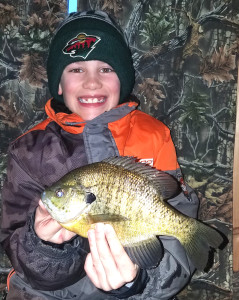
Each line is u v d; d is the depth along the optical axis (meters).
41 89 0.55
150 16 0.54
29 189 0.44
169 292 0.42
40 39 0.54
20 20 0.54
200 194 0.56
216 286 0.56
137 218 0.34
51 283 0.40
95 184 0.34
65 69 0.46
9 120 0.55
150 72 0.55
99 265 0.36
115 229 0.34
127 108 0.46
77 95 0.46
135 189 0.34
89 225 0.34
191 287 0.56
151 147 0.46
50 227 0.37
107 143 0.43
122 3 0.54
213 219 0.56
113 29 0.47
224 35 0.54
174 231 0.35
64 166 0.44
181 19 0.54
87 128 0.43
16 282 0.45
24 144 0.46
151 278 0.42
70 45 0.45
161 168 0.46
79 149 0.44
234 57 0.54
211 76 0.54
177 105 0.55
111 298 0.44
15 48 0.54
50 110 0.47
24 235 0.40
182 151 0.56
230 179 0.55
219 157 0.55
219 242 0.36
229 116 0.55
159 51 0.54
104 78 0.46
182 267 0.43
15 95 0.55
